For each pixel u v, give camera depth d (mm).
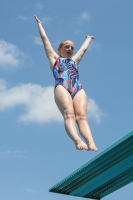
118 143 10633
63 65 11164
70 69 11109
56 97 10742
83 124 10336
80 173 12086
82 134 10242
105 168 11859
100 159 11336
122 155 11188
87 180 12578
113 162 11539
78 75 11188
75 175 12172
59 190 13188
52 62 11359
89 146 9953
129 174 12438
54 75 11125
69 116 10391
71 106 10539
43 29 11883
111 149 10859
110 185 13203
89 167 11750
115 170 12078
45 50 11625
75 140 10023
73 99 10719
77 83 10953
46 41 11656
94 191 13578
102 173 12164
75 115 10531
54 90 10938
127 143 10641
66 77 10922
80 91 10867
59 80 10906
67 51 11406
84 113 10508
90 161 11484
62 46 11500
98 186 13188
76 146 9992
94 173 12156
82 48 11938
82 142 9961
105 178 12578
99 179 12602
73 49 11539
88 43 12141
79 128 10367
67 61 11273
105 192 13695
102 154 11070
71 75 10992
